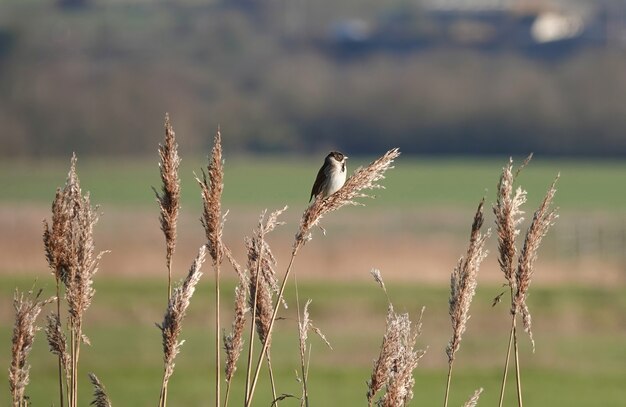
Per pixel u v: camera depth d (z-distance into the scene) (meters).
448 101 127.19
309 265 41.22
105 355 27.12
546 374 25.30
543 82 128.00
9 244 46.81
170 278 6.91
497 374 25.31
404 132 128.88
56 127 117.00
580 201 86.31
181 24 150.50
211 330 30.75
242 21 153.12
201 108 127.31
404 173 117.06
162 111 121.25
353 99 130.88
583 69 126.38
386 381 6.82
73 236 7.04
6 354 25.73
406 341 6.86
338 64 145.62
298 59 142.62
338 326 31.27
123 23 147.25
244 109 130.38
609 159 122.88
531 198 88.12
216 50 142.12
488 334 30.28
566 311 33.03
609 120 122.38
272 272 7.30
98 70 128.25
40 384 22.03
